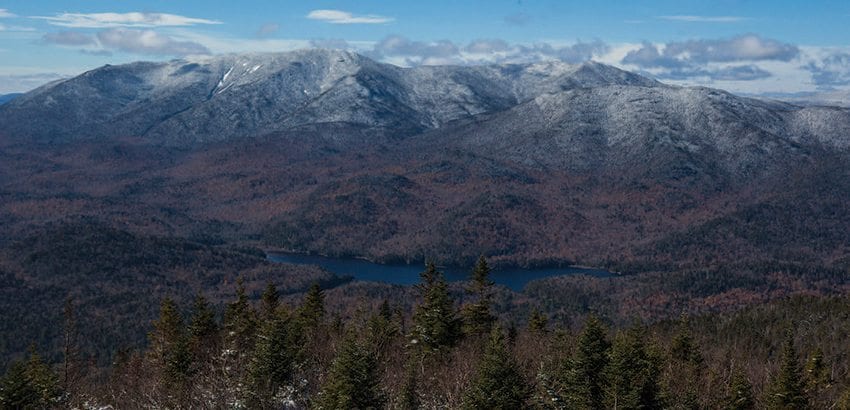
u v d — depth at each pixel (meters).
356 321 97.31
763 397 78.81
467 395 60.09
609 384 62.56
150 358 85.69
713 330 136.75
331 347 80.44
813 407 80.69
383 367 72.94
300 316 89.88
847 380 91.19
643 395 62.53
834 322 129.00
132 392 75.06
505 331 91.06
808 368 87.25
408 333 84.62
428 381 70.19
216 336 86.06
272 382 65.56
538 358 80.25
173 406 67.88
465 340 83.88
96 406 70.38
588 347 64.00
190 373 73.38
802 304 150.88
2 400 65.81
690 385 73.62
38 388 69.75
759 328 133.25
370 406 57.59
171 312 87.06
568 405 63.34
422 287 84.44
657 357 71.75
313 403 59.69
